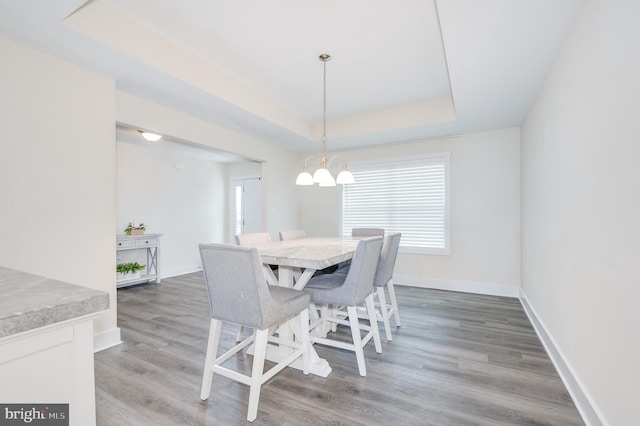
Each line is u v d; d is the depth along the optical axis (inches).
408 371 83.5
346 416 64.7
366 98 146.3
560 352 82.8
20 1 65.2
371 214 197.5
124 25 85.9
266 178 191.3
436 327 116.3
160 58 95.7
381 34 95.0
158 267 198.4
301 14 85.5
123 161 195.0
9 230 79.2
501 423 62.6
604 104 56.9
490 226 163.6
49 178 86.4
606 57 56.1
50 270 86.3
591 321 63.0
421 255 181.0
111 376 80.9
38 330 28.5
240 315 67.2
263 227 192.1
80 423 31.9
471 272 168.2
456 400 70.3
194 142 140.6
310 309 106.5
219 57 108.7
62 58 88.5
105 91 98.8
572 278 74.3
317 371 81.7
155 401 70.1
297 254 84.4
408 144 185.3
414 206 184.1
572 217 74.0
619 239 51.4
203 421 63.2
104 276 98.1
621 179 50.8
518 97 117.7
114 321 100.9
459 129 159.8
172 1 80.0
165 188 220.4
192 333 111.0
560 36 79.5
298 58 109.4
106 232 98.7
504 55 88.9
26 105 82.1
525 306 137.6
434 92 140.1
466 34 79.0
